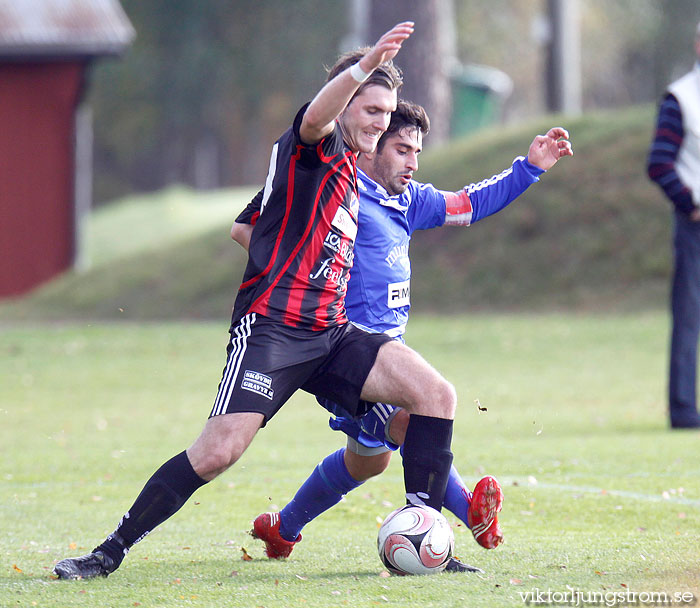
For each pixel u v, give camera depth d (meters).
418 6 89.25
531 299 71.69
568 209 77.56
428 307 73.12
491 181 17.73
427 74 90.12
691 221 31.81
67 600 13.62
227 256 84.69
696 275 32.16
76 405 44.47
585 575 15.04
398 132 16.42
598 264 73.19
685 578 14.58
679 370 32.78
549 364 52.28
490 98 114.25
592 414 38.00
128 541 15.03
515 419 37.31
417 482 15.34
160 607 13.30
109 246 132.00
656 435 31.72
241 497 23.98
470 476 25.77
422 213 17.28
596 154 81.38
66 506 23.22
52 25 97.69
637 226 74.69
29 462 29.89
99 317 79.31
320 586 14.47
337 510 22.17
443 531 15.23
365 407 15.59
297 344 15.04
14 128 98.50
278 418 40.16
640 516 20.59
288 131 15.23
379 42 13.87
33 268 99.81
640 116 84.94
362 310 16.50
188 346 61.91
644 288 70.12
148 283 83.44
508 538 18.66
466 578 14.86
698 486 23.64
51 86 99.25
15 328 71.69
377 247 16.47
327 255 15.27
